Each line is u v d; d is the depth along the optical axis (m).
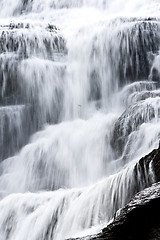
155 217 5.30
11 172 14.70
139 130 11.48
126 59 18.05
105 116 15.82
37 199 9.75
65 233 8.16
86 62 18.86
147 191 5.63
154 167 7.31
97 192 8.26
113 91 18.00
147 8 25.03
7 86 18.08
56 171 13.83
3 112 17.23
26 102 17.95
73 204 8.58
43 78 18.23
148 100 12.41
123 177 7.92
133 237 5.25
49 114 17.98
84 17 26.56
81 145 13.75
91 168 13.04
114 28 18.67
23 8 29.83
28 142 17.22
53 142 14.64
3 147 16.94
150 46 18.00
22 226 9.35
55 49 19.34
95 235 5.50
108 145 12.79
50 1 29.08
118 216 5.50
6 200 10.27
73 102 18.36
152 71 17.62
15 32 18.91
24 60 18.41
